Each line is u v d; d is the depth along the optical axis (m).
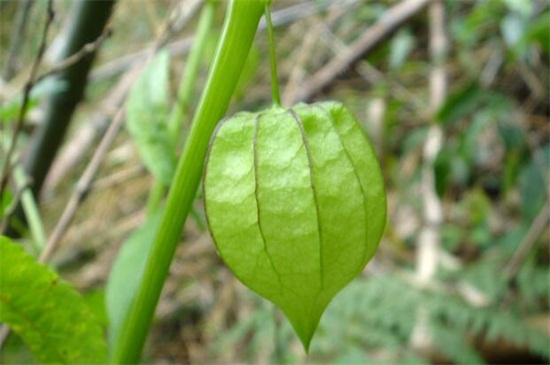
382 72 0.50
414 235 0.41
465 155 0.34
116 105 0.35
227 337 0.34
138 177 0.42
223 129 0.12
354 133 0.12
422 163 0.43
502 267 0.33
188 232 0.43
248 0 0.12
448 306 0.30
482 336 0.32
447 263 0.36
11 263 0.13
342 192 0.12
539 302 0.33
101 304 0.18
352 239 0.12
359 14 0.46
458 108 0.34
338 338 0.29
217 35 0.27
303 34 0.46
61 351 0.14
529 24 0.34
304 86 0.42
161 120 0.16
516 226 0.38
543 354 0.28
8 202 0.19
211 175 0.12
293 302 0.12
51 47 0.33
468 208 0.42
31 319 0.14
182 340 0.41
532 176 0.33
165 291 0.42
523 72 0.42
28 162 0.22
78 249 0.41
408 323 0.29
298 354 0.31
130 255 0.15
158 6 0.45
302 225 0.11
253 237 0.12
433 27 0.43
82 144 0.36
